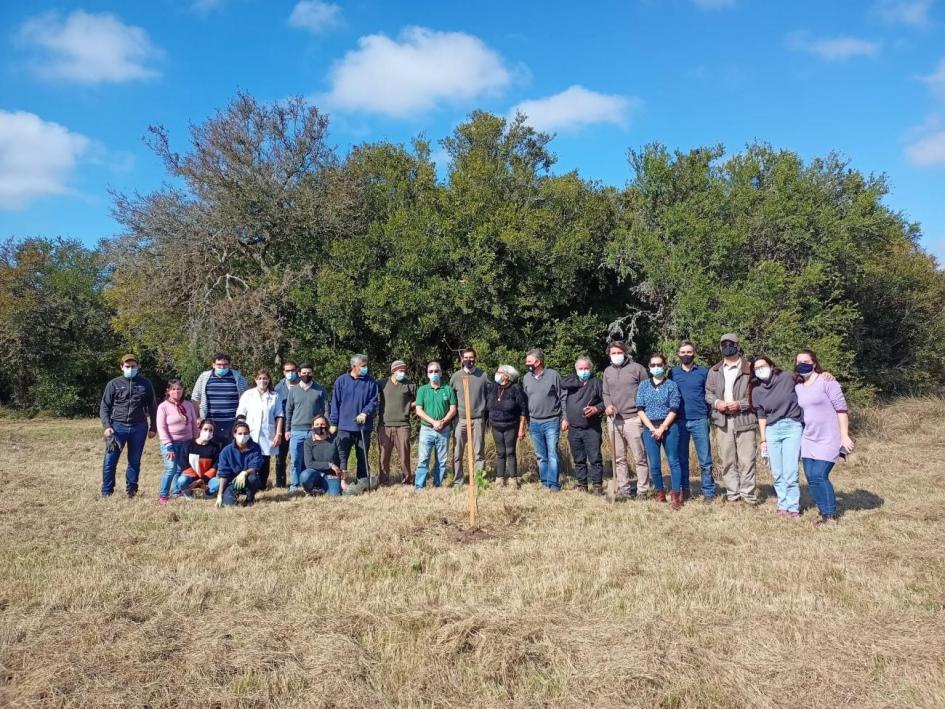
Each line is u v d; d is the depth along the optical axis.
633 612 4.81
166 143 18.11
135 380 9.38
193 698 3.70
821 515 7.41
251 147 18.19
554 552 6.26
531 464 12.06
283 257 19.17
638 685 3.79
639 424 8.86
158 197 18.30
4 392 37.75
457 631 4.43
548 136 22.59
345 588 5.38
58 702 3.64
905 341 24.23
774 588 5.29
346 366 17.20
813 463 7.43
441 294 16.77
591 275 19.30
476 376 10.00
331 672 3.95
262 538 6.93
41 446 19.05
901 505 8.21
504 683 3.88
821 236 17.89
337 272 17.17
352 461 12.60
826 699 3.62
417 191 19.34
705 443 8.69
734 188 18.12
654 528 7.22
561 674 3.95
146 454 16.38
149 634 4.43
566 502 8.48
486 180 18.56
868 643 4.22
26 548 6.52
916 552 6.07
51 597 5.10
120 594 5.21
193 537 6.98
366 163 19.66
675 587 5.32
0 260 36.56
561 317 19.02
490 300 17.38
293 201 18.42
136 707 3.61
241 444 8.75
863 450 13.52
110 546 6.61
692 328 16.75
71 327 36.03
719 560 6.02
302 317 17.84
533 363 9.64
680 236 17.27
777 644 4.25
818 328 17.22
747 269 17.94
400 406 10.33
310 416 9.85
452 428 10.19
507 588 5.36
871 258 21.27
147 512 8.17
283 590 5.36
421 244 16.73
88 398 36.81
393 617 4.74
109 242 18.55
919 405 19.86
